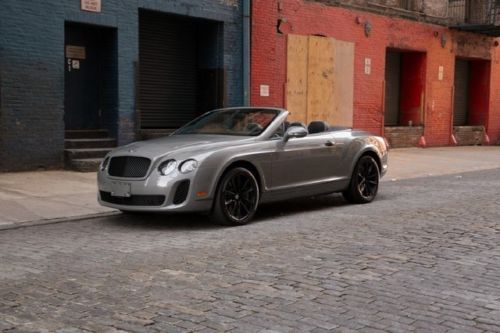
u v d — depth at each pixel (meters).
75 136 14.13
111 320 4.46
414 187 12.56
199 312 4.64
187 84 16.81
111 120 14.49
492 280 5.54
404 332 4.25
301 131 8.65
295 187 8.87
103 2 13.76
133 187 7.69
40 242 7.17
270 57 17.52
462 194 11.30
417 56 23.11
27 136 12.75
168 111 16.42
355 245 6.89
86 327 4.32
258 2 17.06
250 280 5.48
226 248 6.75
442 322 4.45
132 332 4.23
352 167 9.82
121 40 14.18
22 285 5.37
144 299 4.95
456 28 23.89
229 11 16.39
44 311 4.67
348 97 20.11
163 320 4.46
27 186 11.07
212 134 8.84
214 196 7.82
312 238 7.28
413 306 4.80
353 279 5.53
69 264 6.11
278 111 9.06
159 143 8.23
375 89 21.09
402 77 23.52
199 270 5.82
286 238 7.28
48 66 12.95
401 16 21.83
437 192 11.66
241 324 4.38
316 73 18.89
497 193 11.41
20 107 12.59
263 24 17.25
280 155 8.58
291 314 4.60
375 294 5.09
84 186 11.25
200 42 16.84
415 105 23.28
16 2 12.38
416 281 5.48
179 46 16.50
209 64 16.67
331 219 8.63
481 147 25.08
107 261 6.21
